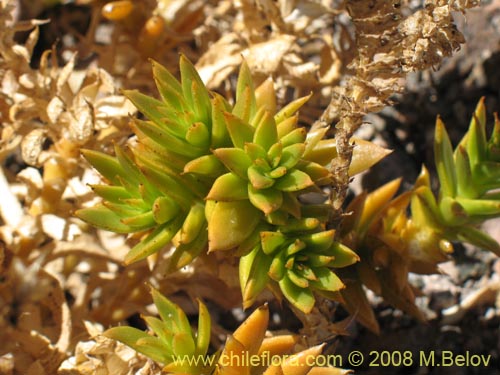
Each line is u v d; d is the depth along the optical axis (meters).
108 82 0.17
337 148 0.13
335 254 0.13
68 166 0.18
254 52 0.18
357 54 0.14
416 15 0.12
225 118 0.12
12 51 0.18
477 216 0.16
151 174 0.12
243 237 0.12
